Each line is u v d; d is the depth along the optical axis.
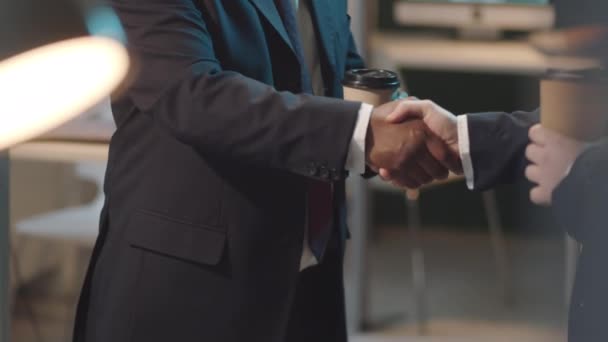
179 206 1.70
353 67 2.12
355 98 1.90
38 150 2.92
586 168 1.42
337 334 1.99
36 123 1.01
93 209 3.63
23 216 4.08
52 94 0.99
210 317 1.70
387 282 4.64
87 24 0.93
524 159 1.76
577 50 1.55
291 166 1.63
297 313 1.97
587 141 1.61
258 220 1.70
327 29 1.92
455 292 4.50
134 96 1.65
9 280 1.95
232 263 1.70
